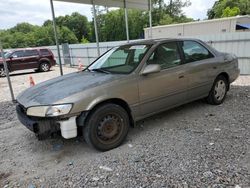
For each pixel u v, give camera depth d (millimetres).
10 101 7434
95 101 3209
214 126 4070
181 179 2654
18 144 3975
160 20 53281
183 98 4375
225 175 2662
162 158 3125
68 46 19172
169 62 4137
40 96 3348
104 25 55156
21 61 15359
